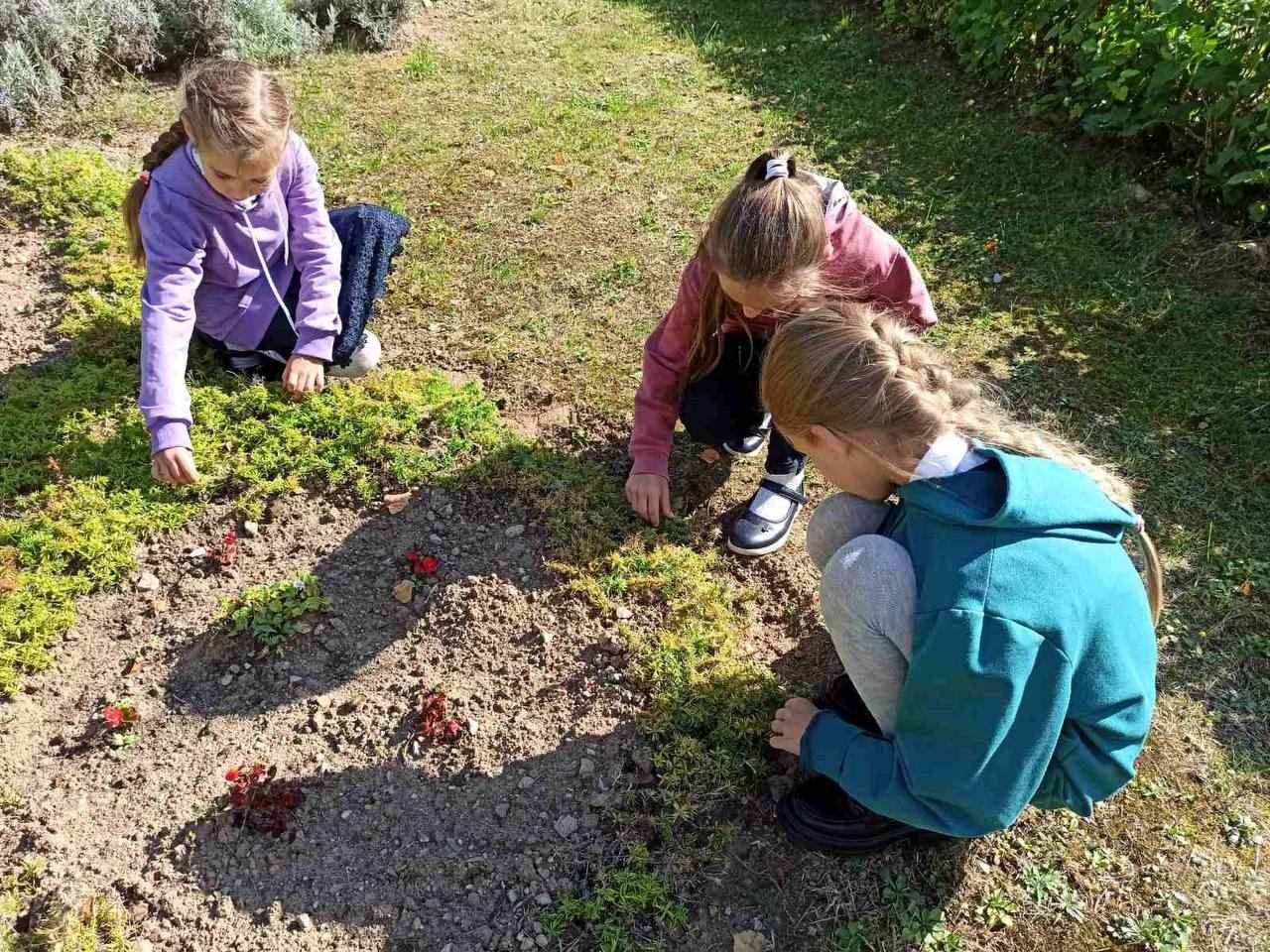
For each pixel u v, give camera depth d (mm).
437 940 2139
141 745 2430
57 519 2895
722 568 2939
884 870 2258
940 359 1948
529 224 4387
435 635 2693
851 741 2041
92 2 5289
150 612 2713
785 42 6289
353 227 3404
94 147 4805
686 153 4988
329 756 2432
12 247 3979
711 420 2982
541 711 2529
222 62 2717
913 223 4473
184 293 2943
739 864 2260
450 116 5270
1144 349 3727
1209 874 2254
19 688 2494
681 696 2525
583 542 2908
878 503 2152
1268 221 4168
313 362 3230
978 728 1745
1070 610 1715
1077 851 2297
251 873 2223
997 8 5305
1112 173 4711
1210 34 4227
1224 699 2607
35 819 2264
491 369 3598
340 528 2971
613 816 2316
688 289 2637
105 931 2096
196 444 3076
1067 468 1858
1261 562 2938
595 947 2133
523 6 6789
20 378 3363
